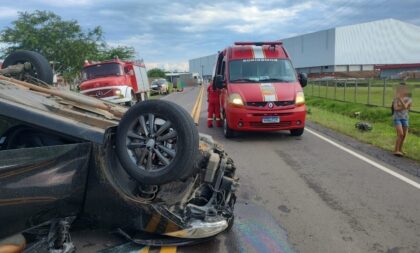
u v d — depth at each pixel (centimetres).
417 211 608
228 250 473
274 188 722
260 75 1244
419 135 1349
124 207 429
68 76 3269
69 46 3206
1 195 355
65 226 409
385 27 9369
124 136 442
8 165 358
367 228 545
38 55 682
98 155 414
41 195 378
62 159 394
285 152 1031
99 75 2081
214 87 1270
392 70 9188
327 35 9444
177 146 433
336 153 1019
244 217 578
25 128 441
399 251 480
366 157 971
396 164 898
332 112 2156
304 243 498
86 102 562
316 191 705
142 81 2553
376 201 652
